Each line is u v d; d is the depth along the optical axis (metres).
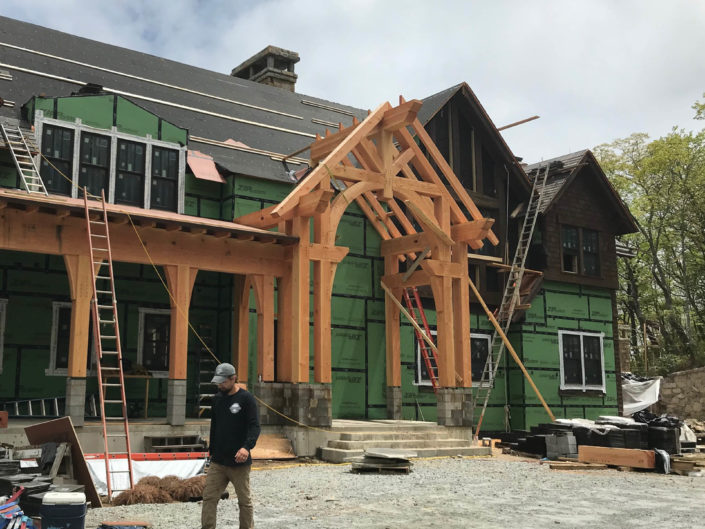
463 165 22.77
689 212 35.56
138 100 19.16
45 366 15.40
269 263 15.88
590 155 24.36
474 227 17.47
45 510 5.76
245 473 6.66
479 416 21.58
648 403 25.86
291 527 7.52
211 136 19.45
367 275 19.75
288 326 15.84
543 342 22.73
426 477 12.07
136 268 16.84
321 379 15.53
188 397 17.23
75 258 13.43
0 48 18.08
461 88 22.39
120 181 16.56
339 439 15.34
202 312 17.77
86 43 20.53
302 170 19.52
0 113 15.77
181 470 11.23
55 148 15.81
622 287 43.47
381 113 17.08
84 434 12.95
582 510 8.85
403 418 19.73
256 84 24.05
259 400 15.23
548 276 23.00
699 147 35.00
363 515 8.28
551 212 23.52
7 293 15.12
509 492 10.39
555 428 16.75
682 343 34.31
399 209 19.22
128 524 6.81
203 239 15.00
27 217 12.98
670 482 12.10
